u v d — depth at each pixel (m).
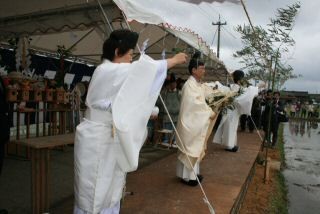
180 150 4.58
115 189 2.65
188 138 4.52
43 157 3.33
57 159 6.59
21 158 6.38
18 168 5.72
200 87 4.70
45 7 5.18
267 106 10.88
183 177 4.81
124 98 2.42
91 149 2.51
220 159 6.96
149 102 2.52
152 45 8.76
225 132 7.88
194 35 6.05
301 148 14.02
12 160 6.24
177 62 2.67
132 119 2.43
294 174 8.88
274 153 10.60
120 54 2.69
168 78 8.73
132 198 4.23
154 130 8.81
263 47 7.29
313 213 5.91
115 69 2.49
